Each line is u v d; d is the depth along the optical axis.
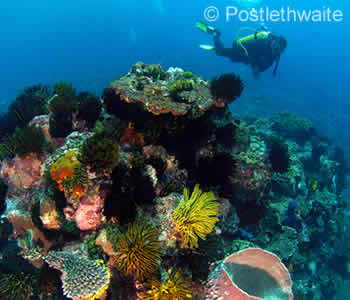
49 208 3.88
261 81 49.28
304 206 9.62
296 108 33.69
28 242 4.22
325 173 12.77
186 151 5.23
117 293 3.26
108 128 5.16
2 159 5.24
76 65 62.66
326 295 10.48
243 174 6.09
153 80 6.47
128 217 3.44
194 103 5.26
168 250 3.55
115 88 5.27
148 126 5.21
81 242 3.69
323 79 68.00
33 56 75.62
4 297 4.23
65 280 2.98
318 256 10.56
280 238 7.05
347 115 35.84
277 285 3.93
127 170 3.90
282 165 7.18
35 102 6.87
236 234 5.93
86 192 3.52
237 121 7.12
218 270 3.54
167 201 3.87
